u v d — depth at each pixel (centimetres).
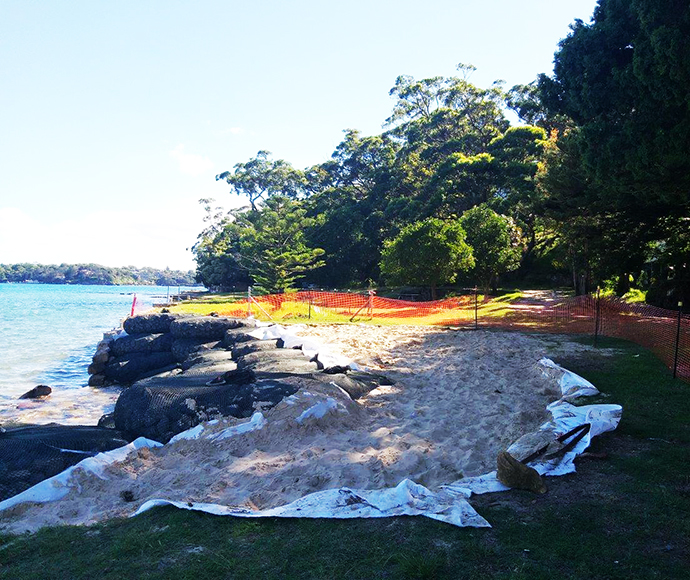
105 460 605
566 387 841
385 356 1250
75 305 5625
